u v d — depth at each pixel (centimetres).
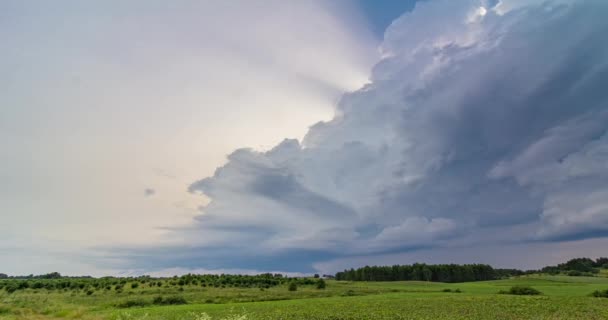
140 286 11994
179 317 4812
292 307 6312
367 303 6838
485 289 11794
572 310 5316
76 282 12281
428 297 8162
